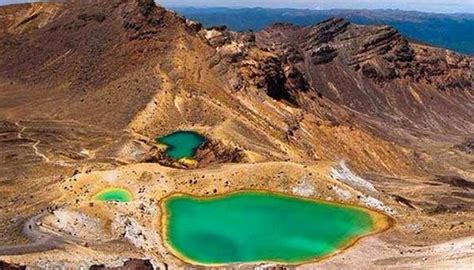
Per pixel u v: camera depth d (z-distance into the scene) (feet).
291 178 378.32
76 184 384.27
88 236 303.68
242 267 282.15
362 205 359.05
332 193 368.27
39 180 434.71
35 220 305.73
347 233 326.65
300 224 337.52
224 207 357.82
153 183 381.40
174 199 366.84
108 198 365.81
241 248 313.32
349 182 397.60
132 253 283.38
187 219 343.46
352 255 300.81
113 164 484.74
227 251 309.83
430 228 330.95
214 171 392.27
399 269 267.18
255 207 357.20
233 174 385.50
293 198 366.43
